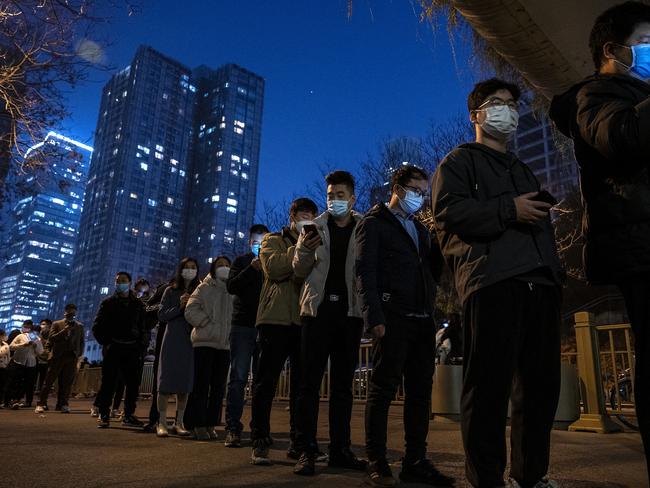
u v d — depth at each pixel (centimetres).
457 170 250
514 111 264
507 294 225
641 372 181
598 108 191
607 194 193
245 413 863
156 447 482
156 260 16312
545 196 226
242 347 507
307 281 384
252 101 19062
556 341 236
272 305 417
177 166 17762
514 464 240
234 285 504
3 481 323
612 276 190
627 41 207
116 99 17875
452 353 902
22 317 18150
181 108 18350
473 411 223
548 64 555
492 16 502
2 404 1284
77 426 691
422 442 332
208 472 354
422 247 360
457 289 241
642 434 178
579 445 455
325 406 951
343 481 323
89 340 14338
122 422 735
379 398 322
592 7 480
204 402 555
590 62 545
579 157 206
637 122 171
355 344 386
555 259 243
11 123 797
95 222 16488
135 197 16338
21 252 18788
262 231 528
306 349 375
